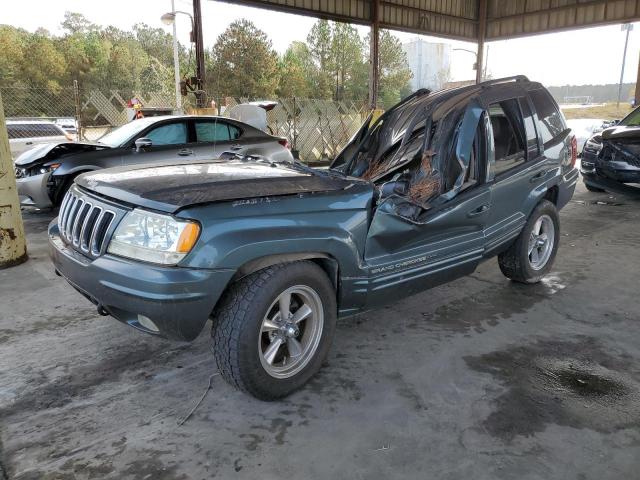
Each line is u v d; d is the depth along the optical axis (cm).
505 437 233
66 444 227
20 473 208
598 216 714
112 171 306
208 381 282
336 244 267
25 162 671
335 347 324
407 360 307
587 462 216
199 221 227
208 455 220
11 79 4406
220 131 777
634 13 1591
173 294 222
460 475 208
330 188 278
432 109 337
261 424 243
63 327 349
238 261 232
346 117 1598
